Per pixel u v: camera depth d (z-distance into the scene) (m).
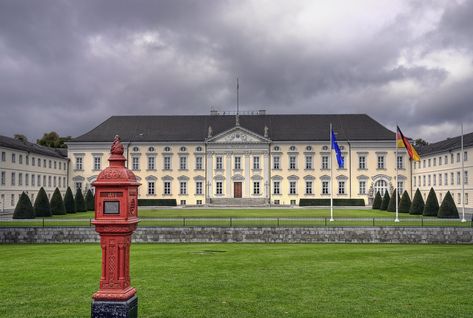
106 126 101.62
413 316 15.35
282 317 15.26
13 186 76.69
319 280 21.23
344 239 41.78
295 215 57.69
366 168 97.06
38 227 41.62
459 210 70.69
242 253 31.69
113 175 11.39
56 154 96.00
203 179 97.94
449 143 87.19
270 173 97.75
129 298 11.37
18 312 15.81
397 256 29.81
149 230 41.81
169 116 104.31
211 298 17.73
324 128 100.44
